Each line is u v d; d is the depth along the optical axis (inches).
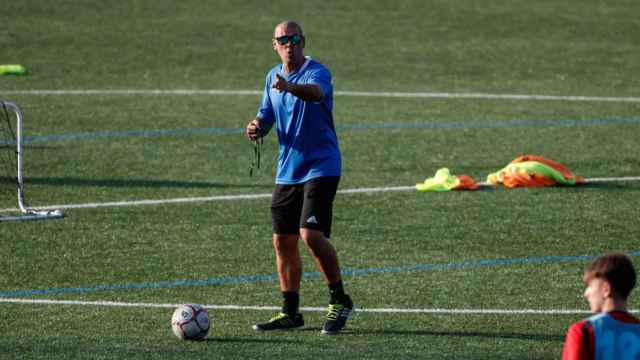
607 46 3459.6
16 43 3297.2
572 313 1406.3
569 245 1732.3
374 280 1544.0
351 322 1355.8
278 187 1309.1
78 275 1552.7
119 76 2997.0
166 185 2065.7
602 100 2832.2
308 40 3432.6
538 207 1946.4
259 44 3376.0
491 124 2576.3
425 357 1203.2
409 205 1952.5
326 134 1291.8
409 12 3784.5
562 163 2267.5
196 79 2989.7
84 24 3528.5
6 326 1325.0
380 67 3161.9
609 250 1710.1
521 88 2955.2
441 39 3484.3
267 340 1272.1
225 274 1566.2
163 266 1599.4
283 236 1310.3
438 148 2365.9
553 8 3878.0
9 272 1558.8
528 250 1702.8
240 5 3816.4
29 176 2102.6
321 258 1286.9
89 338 1274.6
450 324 1350.9
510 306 1433.3
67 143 2347.4
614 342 711.7
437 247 1712.6
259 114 1328.7
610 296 721.0
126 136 2416.3
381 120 2600.9
